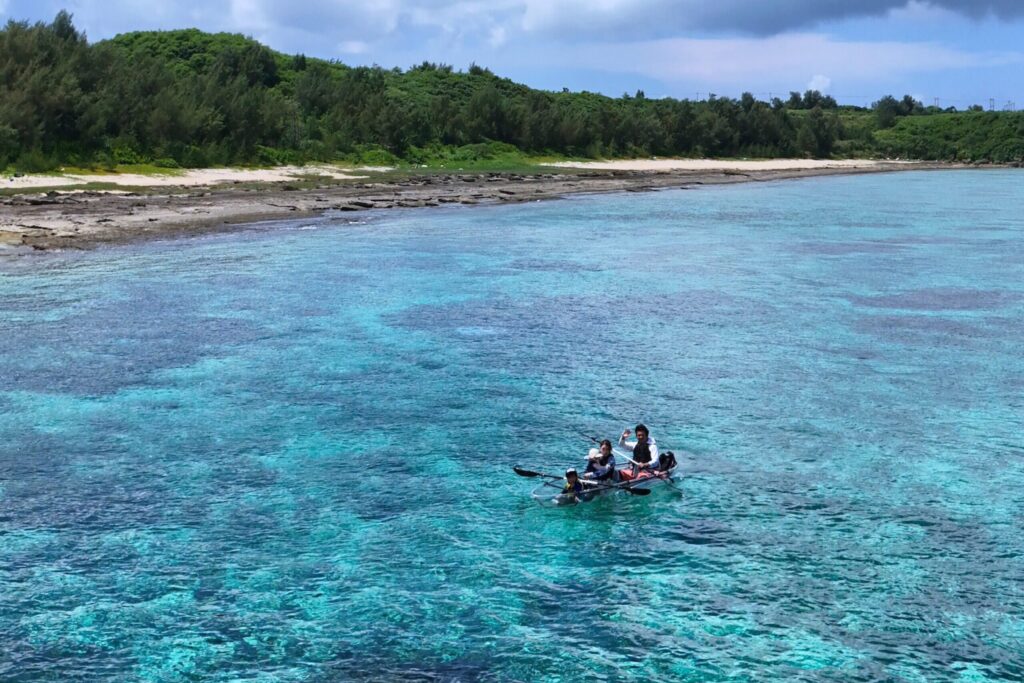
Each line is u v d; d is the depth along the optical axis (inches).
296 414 884.0
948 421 883.4
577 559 606.5
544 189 3506.4
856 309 1390.3
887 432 852.0
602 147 5206.7
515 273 1664.6
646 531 647.8
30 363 1022.4
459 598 555.5
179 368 1019.3
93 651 497.4
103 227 1999.3
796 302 1439.5
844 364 1077.1
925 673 484.4
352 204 2647.6
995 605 553.3
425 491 714.2
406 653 498.9
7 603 544.1
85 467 749.9
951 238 2297.0
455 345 1141.7
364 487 720.3
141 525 649.0
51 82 2861.7
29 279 1470.2
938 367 1067.9
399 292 1460.4
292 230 2138.3
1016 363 1087.0
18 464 753.6
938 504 697.0
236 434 828.6
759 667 488.7
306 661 490.6
